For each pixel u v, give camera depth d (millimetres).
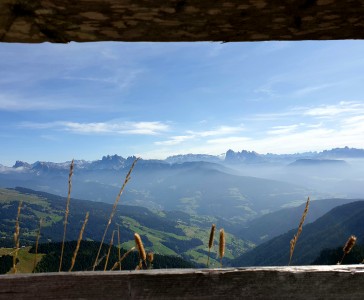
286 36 972
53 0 843
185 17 892
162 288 1216
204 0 854
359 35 974
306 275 1224
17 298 1191
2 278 1197
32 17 885
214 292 1216
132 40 972
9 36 943
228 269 1233
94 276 1221
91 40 971
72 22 896
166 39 968
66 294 1204
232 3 857
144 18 887
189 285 1219
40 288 1202
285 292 1217
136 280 1221
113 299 1210
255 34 958
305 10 881
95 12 867
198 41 989
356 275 1226
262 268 1236
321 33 963
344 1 859
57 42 965
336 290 1219
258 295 1214
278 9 877
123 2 844
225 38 966
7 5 852
